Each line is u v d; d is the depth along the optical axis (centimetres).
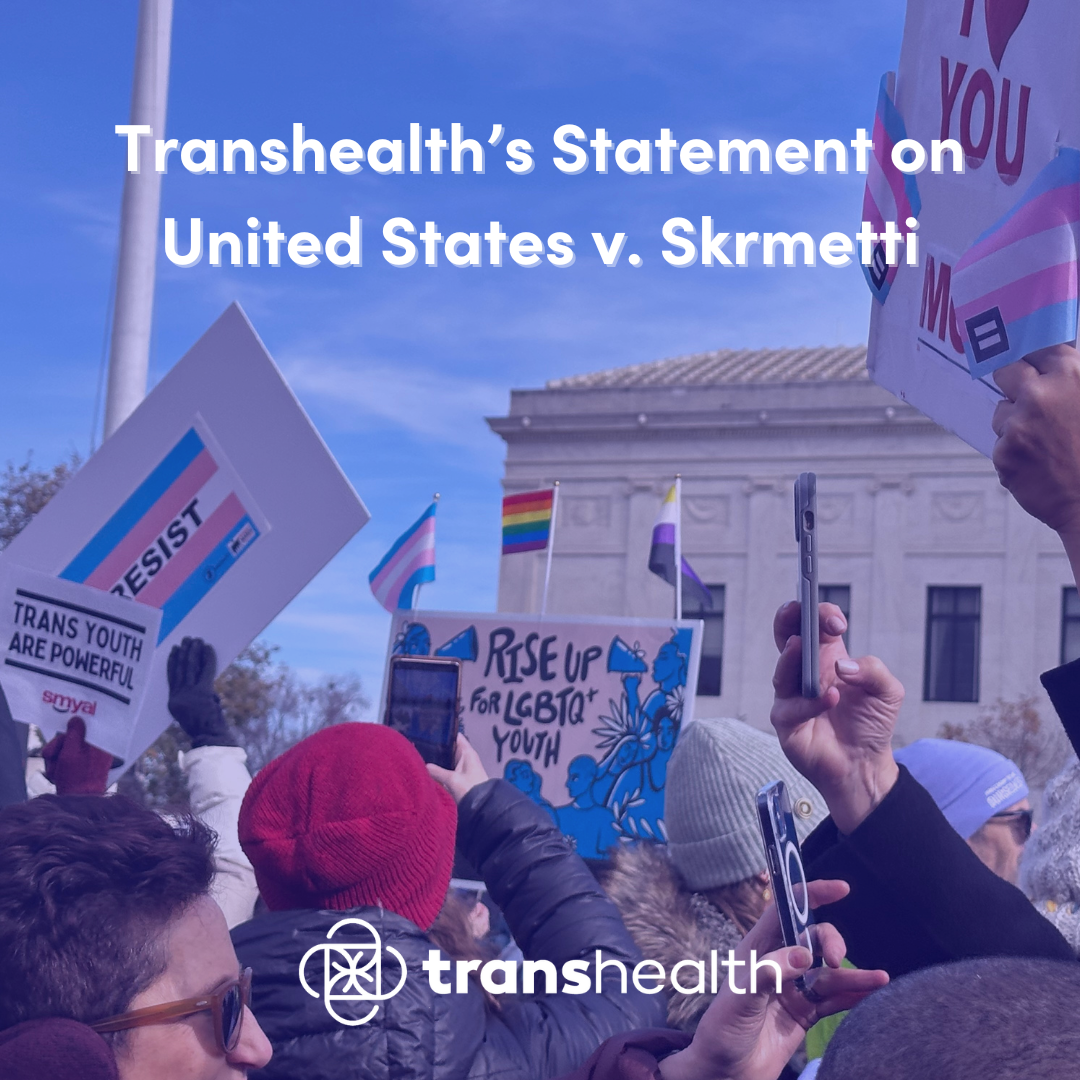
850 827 141
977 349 114
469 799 203
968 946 136
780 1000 138
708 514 2272
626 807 450
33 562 283
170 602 275
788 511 2228
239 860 239
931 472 2166
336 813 166
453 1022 159
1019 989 68
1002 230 112
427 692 227
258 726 2991
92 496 283
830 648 142
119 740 267
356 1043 154
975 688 2120
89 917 109
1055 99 123
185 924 115
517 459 2380
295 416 269
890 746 142
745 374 2538
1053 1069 63
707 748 204
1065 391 105
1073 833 182
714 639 2252
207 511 273
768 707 2195
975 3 138
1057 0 123
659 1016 181
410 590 546
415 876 169
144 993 111
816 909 142
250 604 269
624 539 2309
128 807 122
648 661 456
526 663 470
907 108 156
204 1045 114
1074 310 107
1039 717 2025
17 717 273
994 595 2116
